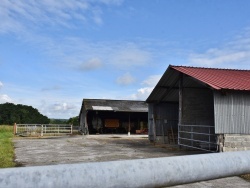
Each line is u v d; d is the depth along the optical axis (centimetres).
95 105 2919
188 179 100
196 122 1566
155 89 1691
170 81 1584
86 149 1448
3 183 70
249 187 680
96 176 81
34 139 2189
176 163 98
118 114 3111
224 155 112
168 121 1905
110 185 83
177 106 1947
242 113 1188
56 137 2470
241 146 1174
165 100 1866
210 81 1214
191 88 1588
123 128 3109
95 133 3011
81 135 2759
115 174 84
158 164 94
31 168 75
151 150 1414
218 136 1157
